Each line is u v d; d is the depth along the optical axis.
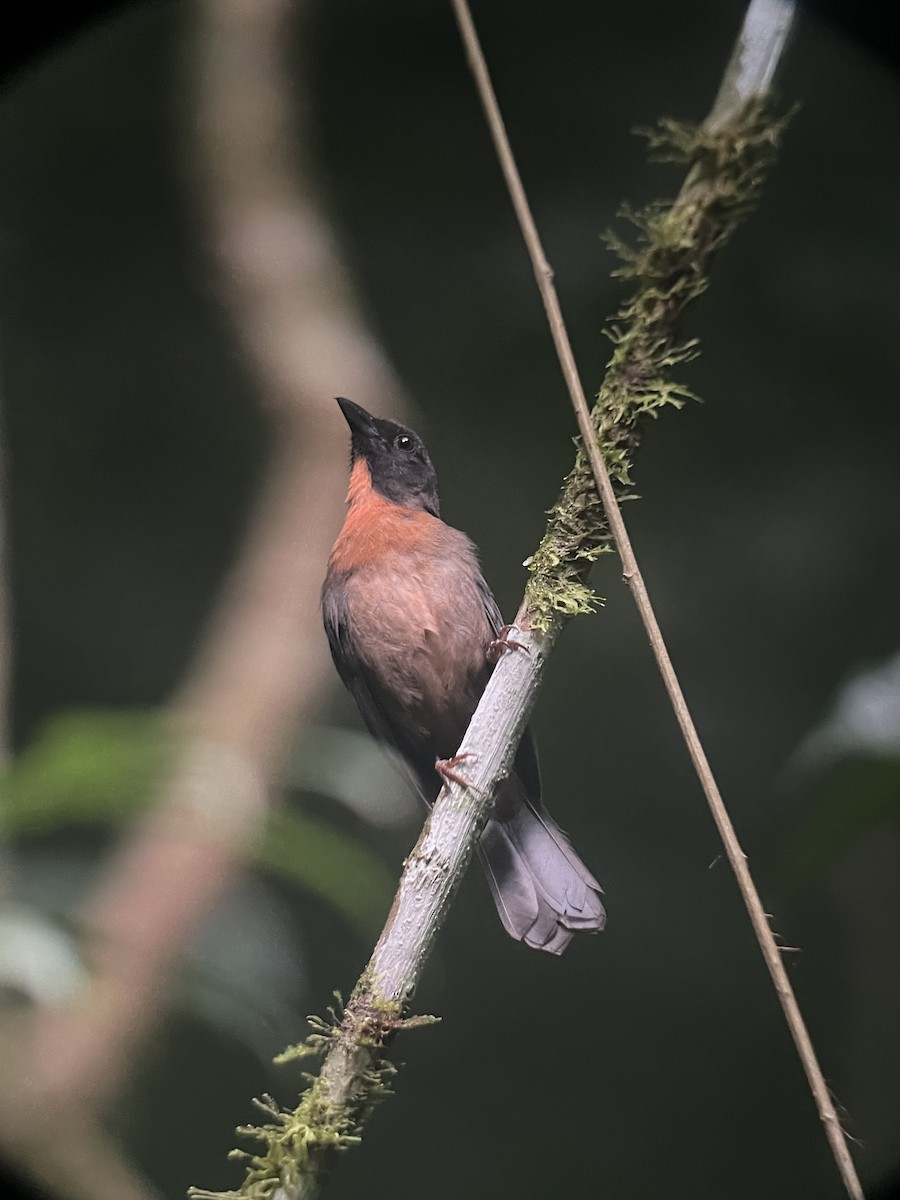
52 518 12.74
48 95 11.73
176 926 6.05
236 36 10.52
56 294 12.52
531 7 11.40
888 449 11.56
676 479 11.84
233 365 12.76
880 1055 10.62
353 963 11.16
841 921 10.97
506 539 12.29
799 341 11.17
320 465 9.26
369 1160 11.16
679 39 11.54
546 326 11.66
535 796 6.02
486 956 11.84
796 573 11.74
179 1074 9.91
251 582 8.70
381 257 12.00
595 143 11.72
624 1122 11.17
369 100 11.67
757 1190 10.80
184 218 11.83
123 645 12.77
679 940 11.43
